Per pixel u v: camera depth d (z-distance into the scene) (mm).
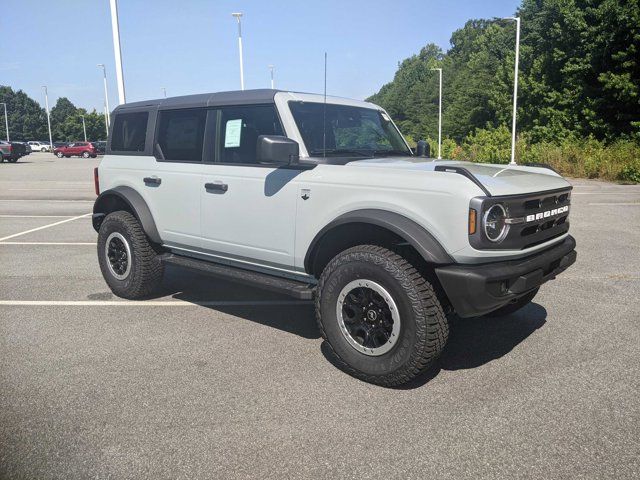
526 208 3746
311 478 2693
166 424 3205
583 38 35000
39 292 6137
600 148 26609
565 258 4207
